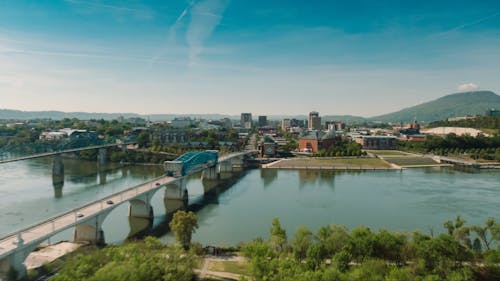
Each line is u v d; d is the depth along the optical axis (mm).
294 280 68438
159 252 77125
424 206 169125
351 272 75125
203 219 148375
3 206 165625
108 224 141000
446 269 78750
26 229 97250
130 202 149250
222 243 118812
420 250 82000
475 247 99125
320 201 180875
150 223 143250
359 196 192125
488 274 82875
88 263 71062
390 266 80312
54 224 103438
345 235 90312
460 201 178875
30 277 85562
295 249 89500
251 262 78688
